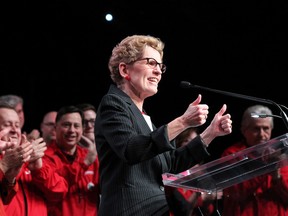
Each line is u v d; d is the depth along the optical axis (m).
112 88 2.55
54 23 6.55
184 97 6.42
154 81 2.53
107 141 2.32
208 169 2.05
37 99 6.70
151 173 2.35
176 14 6.30
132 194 2.26
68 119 4.34
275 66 6.20
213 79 6.39
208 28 6.33
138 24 6.37
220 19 6.28
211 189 2.11
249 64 6.29
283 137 2.09
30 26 6.57
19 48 6.63
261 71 6.25
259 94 6.27
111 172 2.34
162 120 6.46
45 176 3.79
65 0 6.42
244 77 6.31
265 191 2.25
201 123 2.22
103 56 6.61
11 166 3.29
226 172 2.08
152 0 6.25
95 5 6.38
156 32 6.38
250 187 2.22
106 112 2.37
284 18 6.10
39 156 3.71
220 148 6.24
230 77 6.35
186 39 6.38
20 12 6.52
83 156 4.42
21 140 3.79
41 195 3.84
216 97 6.38
